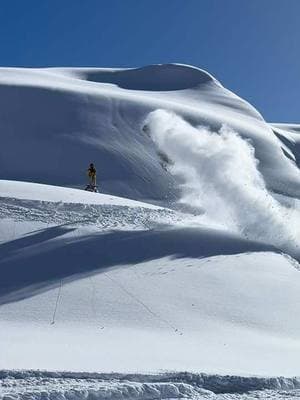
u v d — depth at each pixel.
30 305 16.25
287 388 11.31
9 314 15.66
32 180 43.91
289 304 18.36
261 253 22.30
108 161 47.00
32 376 10.57
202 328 15.92
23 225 21.45
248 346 14.77
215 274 19.56
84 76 88.19
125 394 9.96
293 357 14.00
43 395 9.43
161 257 20.33
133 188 43.03
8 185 25.66
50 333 14.38
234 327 16.34
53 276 18.12
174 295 17.72
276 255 22.48
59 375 10.71
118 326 15.47
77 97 57.97
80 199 24.58
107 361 12.00
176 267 19.67
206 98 78.69
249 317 17.11
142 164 46.78
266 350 14.52
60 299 16.70
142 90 82.88
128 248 20.61
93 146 49.28
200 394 10.45
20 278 17.89
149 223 23.30
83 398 9.65
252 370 12.23
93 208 23.52
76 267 18.83
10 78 65.94
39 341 13.48
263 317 17.25
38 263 18.88
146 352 13.14
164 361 12.38
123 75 88.81
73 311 16.09
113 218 23.05
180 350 13.66
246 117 73.50
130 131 53.28
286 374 12.13
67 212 22.89
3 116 52.31
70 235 21.02
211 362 12.66
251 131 61.62
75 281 17.88
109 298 17.02
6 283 17.55
